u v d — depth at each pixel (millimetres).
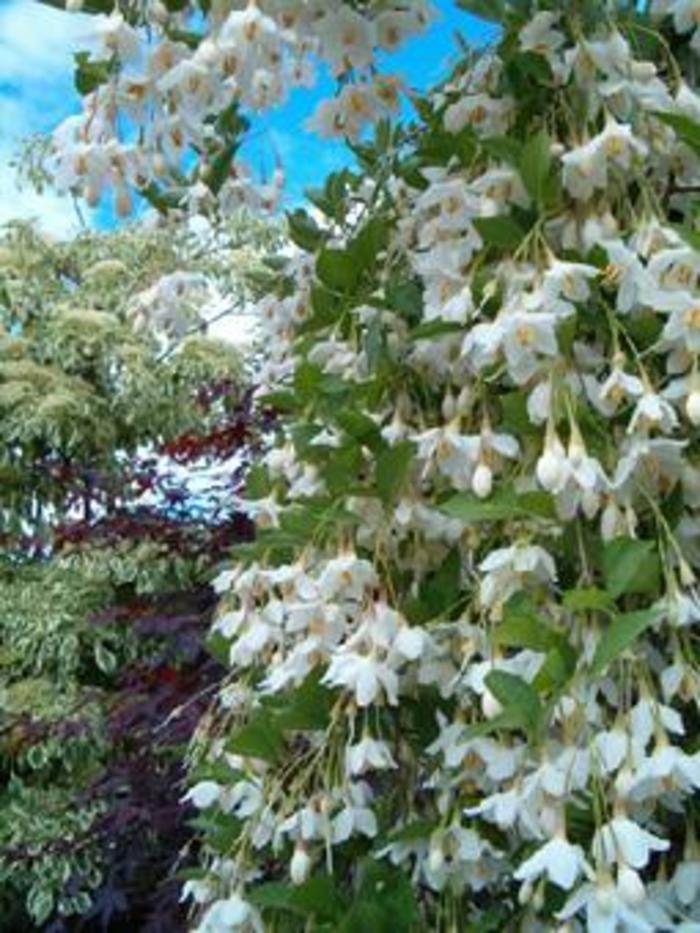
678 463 1218
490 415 1416
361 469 1466
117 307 6609
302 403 1522
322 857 1501
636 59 1425
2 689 5129
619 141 1269
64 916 4168
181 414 6203
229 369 6129
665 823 1254
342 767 1400
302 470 1602
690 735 1250
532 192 1272
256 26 1337
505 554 1225
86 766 4680
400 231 1574
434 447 1354
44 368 6336
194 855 3172
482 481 1275
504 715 1108
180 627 3430
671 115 1233
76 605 5023
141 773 3400
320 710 1395
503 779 1239
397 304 1471
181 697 3348
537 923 1273
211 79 1401
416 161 1543
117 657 5094
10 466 6156
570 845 1091
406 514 1386
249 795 1460
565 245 1329
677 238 1257
